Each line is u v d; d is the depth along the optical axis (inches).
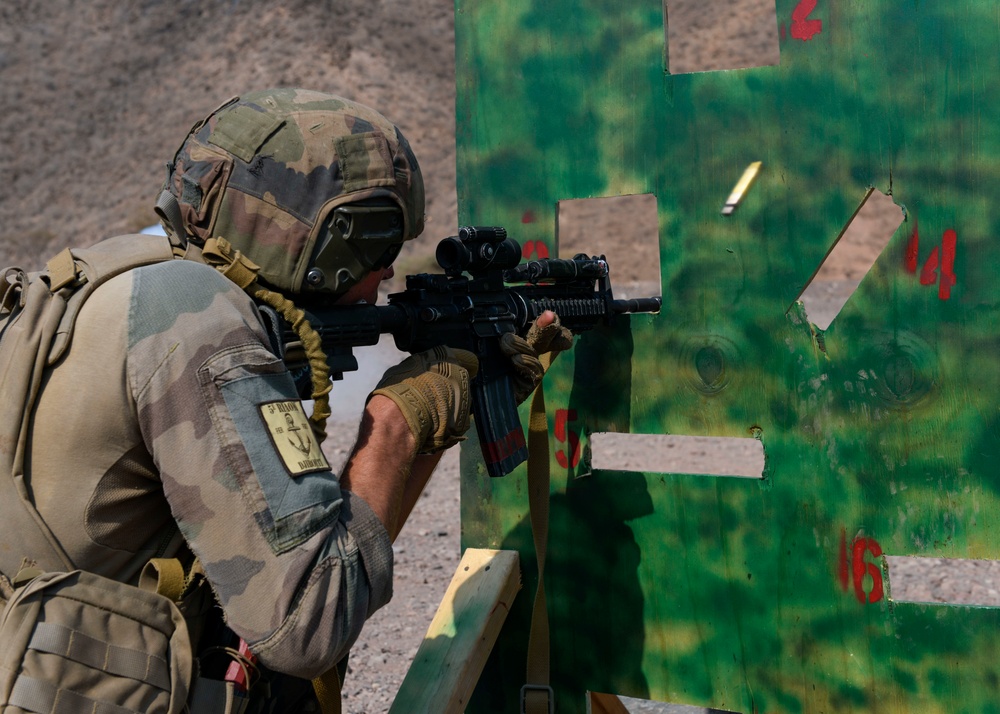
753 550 75.2
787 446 73.7
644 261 901.2
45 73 1058.7
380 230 54.2
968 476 67.8
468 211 84.4
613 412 80.3
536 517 75.9
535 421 75.4
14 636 43.4
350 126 53.1
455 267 62.8
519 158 82.0
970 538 67.9
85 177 957.8
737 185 74.4
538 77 80.9
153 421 44.6
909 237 68.8
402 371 55.8
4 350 47.1
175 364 44.8
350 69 987.3
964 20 66.2
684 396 77.5
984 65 65.9
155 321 45.4
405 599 147.2
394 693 116.5
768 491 74.5
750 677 75.8
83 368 45.4
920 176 68.2
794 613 73.9
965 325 67.4
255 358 46.4
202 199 51.5
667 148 76.7
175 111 984.9
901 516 69.9
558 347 70.6
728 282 75.3
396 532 56.9
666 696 79.0
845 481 71.6
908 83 68.2
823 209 71.5
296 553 44.8
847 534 71.7
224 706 50.1
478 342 64.5
